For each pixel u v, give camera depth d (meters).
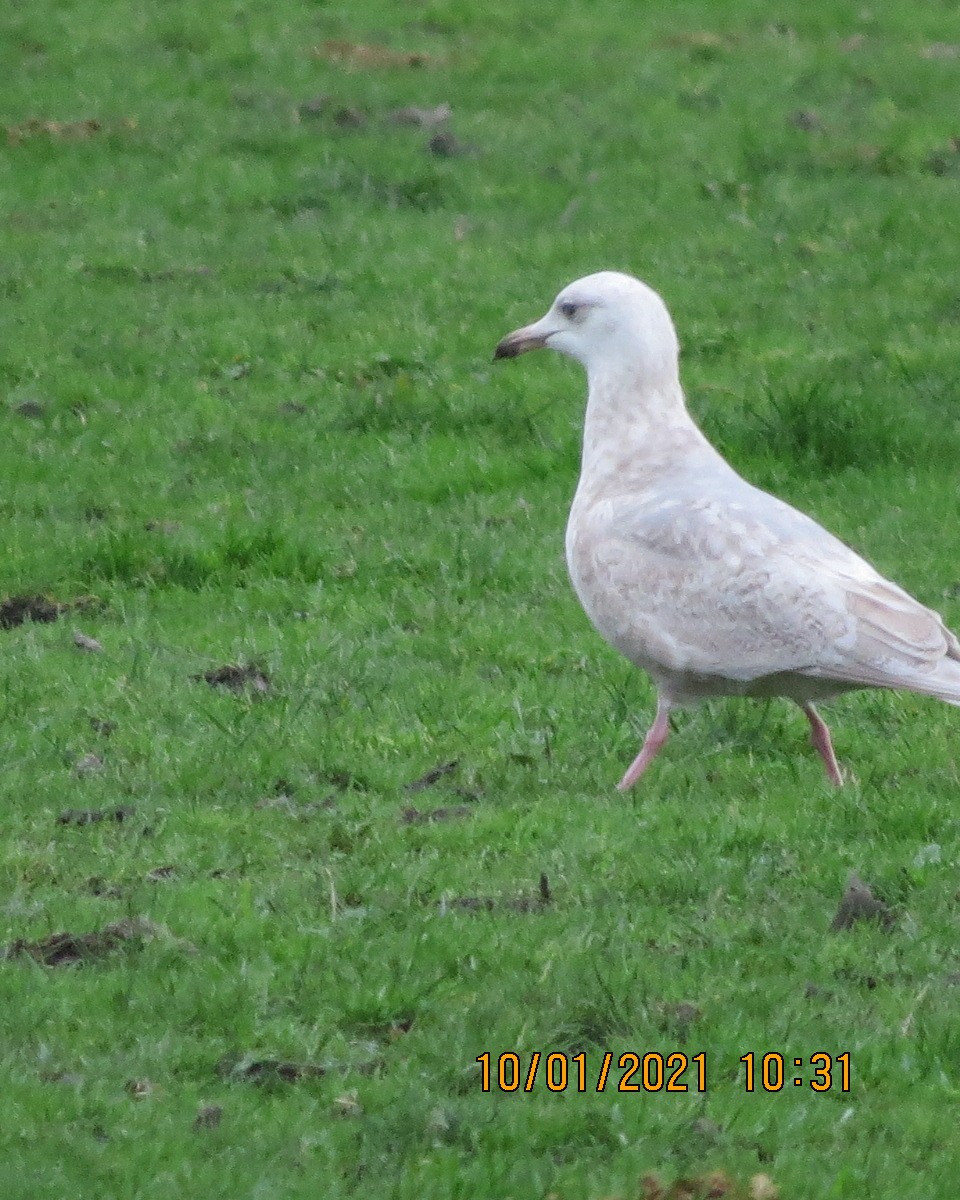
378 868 10.80
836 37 35.06
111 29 33.38
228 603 15.50
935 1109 8.63
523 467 18.38
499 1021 9.12
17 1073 8.55
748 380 20.45
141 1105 8.41
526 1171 8.05
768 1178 8.06
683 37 34.50
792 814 11.58
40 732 12.65
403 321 22.19
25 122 28.67
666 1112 8.51
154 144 28.33
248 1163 8.04
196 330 21.83
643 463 12.33
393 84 31.31
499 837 11.30
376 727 12.94
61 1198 7.77
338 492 17.84
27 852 10.86
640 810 11.63
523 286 23.39
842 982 9.60
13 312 22.31
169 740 12.56
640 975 9.58
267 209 26.11
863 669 11.21
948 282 23.56
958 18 36.22
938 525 17.19
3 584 15.63
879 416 19.16
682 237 25.19
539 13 35.59
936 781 12.19
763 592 11.44
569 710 13.27
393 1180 7.97
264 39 33.16
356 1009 9.29
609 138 29.02
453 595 15.53
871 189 26.97
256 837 11.22
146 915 10.09
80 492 17.62
